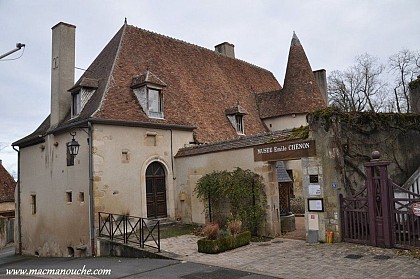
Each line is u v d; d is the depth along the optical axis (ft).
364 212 30.73
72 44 52.37
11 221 77.82
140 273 26.17
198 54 67.62
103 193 41.86
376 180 29.94
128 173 44.27
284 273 23.97
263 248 32.35
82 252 42.68
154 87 48.47
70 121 46.98
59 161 48.57
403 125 39.34
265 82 80.43
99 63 54.24
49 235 50.26
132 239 38.55
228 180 38.96
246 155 39.81
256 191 37.70
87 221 42.11
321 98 67.51
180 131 50.26
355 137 34.96
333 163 32.53
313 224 33.27
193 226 45.50
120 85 48.29
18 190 59.36
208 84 63.05
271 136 38.14
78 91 47.75
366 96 108.27
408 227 28.07
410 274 21.91
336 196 32.14
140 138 45.96
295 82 67.41
